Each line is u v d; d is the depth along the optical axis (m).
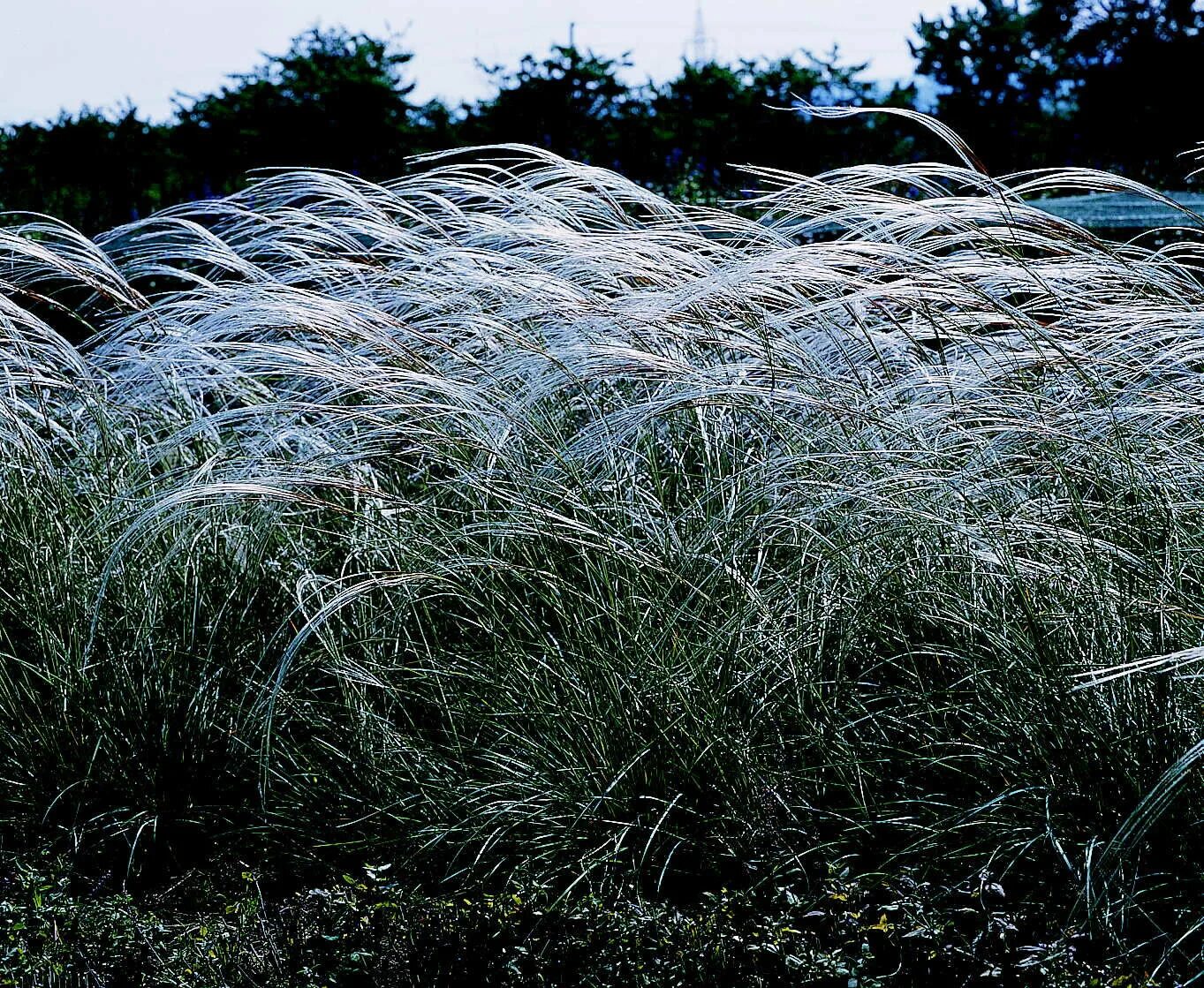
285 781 4.05
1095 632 3.59
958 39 25.61
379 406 4.34
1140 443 3.85
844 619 4.00
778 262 4.16
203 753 4.13
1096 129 25.34
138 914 3.42
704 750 3.68
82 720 4.17
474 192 5.40
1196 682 3.41
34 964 3.13
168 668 4.14
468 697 4.09
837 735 3.81
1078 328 4.55
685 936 3.09
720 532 4.07
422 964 3.11
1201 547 3.68
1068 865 3.25
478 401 4.25
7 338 4.86
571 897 3.51
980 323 4.16
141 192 17.73
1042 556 3.74
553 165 5.50
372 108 18.53
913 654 3.97
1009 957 2.96
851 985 2.87
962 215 4.07
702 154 20.56
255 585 4.30
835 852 3.66
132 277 5.30
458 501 4.75
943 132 3.99
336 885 3.47
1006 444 4.08
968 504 3.83
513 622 4.07
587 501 4.20
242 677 4.17
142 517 3.79
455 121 20.03
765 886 3.52
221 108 18.38
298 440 4.51
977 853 3.54
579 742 3.80
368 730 4.05
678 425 4.79
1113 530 3.73
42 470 4.75
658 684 3.73
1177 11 24.98
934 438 4.18
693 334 4.36
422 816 3.91
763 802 3.62
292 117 18.39
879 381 4.45
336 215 5.63
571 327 4.62
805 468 4.07
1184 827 3.34
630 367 4.21
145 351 5.16
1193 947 3.17
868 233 4.29
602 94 20.33
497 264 5.03
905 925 3.07
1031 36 25.73
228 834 3.99
